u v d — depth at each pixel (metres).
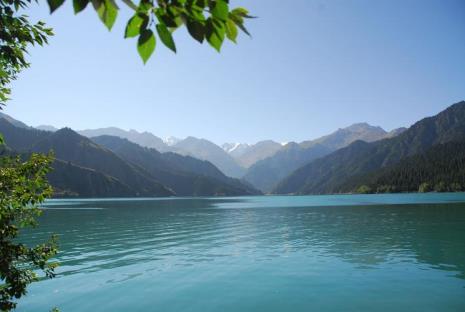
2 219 7.27
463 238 37.19
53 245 8.52
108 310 16.55
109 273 23.66
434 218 62.47
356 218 66.62
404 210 86.00
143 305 17.19
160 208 117.75
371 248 31.80
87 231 49.38
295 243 35.69
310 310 16.20
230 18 2.64
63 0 2.28
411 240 36.34
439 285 19.67
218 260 27.55
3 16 6.09
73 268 25.33
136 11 2.46
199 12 2.50
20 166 7.81
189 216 79.31
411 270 23.20
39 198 7.74
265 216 76.88
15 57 6.64
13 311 16.48
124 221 66.31
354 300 17.41
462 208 87.75
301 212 88.81
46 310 16.61
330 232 44.56
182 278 22.05
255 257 28.45
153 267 25.39
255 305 17.00
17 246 7.69
